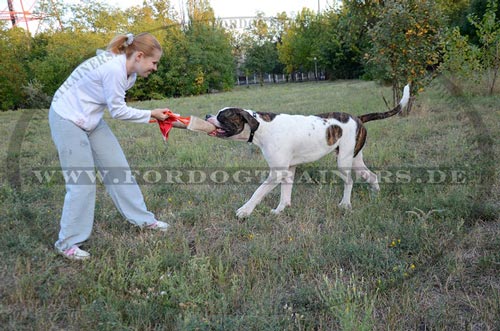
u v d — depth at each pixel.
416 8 8.29
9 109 16.22
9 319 2.59
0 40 16.61
